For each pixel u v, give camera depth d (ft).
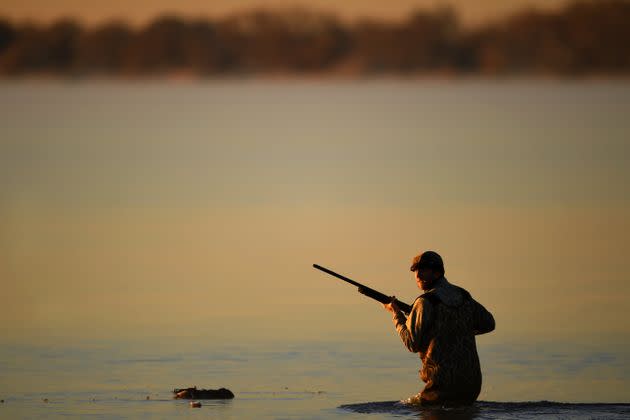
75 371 153.58
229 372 152.76
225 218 345.72
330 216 347.56
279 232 312.91
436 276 126.72
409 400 128.98
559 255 262.26
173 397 136.67
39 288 227.40
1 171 496.23
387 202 382.22
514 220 326.24
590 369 153.38
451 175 468.34
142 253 277.03
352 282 131.64
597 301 204.74
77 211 362.74
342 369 154.30
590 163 498.69
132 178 476.54
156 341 175.11
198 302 211.00
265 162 560.61
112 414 127.13
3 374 151.53
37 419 125.29
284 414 125.80
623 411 123.13
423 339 125.08
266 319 193.16
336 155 597.52
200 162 560.61
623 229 304.30
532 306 200.13
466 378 124.47
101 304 208.85
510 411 123.34
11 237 303.07
